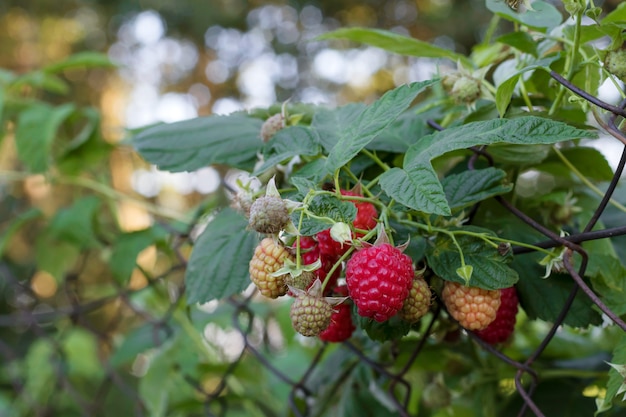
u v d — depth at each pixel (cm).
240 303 45
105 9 172
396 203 30
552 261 30
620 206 35
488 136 27
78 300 59
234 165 36
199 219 46
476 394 41
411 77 168
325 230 30
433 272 31
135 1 170
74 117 58
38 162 53
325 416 44
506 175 33
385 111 28
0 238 59
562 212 36
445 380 41
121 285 50
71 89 170
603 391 38
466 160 36
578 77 33
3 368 76
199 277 35
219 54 186
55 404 70
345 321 33
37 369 67
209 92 190
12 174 58
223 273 35
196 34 178
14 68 171
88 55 58
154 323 51
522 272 33
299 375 56
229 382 54
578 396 39
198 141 37
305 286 29
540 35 34
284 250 29
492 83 38
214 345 59
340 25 186
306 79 184
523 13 34
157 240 52
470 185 31
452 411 42
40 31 173
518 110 34
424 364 41
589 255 32
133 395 55
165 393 48
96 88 176
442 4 175
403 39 36
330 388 44
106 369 56
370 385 41
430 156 28
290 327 57
